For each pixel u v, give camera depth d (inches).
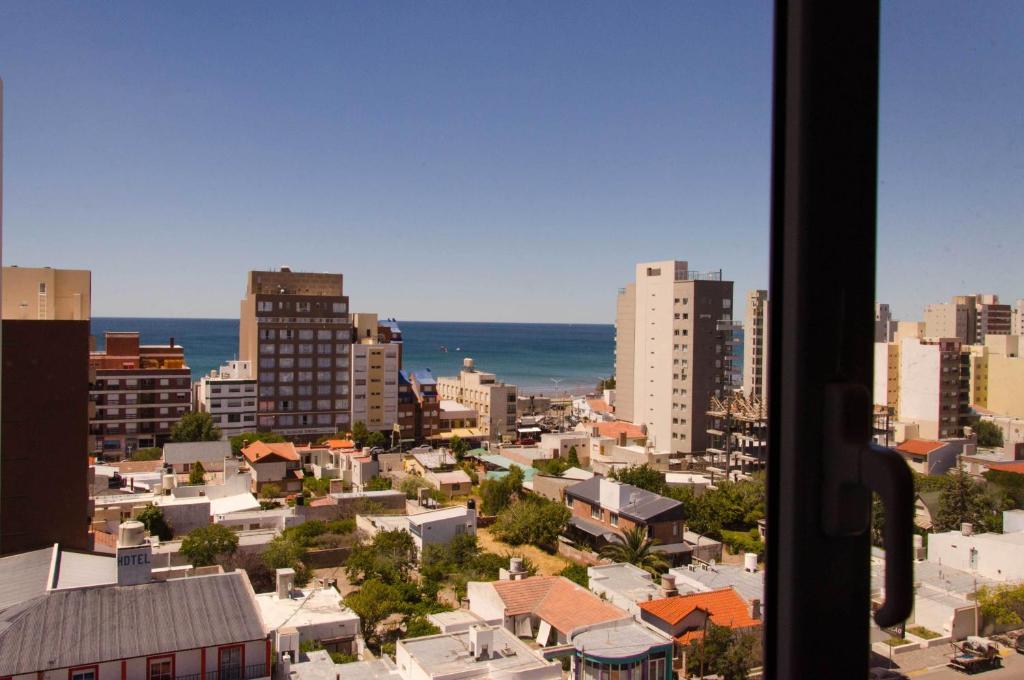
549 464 2086.6
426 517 1429.6
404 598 1079.0
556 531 1505.9
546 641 879.1
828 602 118.3
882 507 104.3
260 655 681.0
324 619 910.4
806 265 122.0
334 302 3036.4
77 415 1069.8
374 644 957.8
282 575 983.6
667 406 2699.3
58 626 654.5
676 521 1422.2
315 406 2994.6
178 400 2819.9
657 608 816.3
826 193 123.4
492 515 1732.3
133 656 636.7
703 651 709.9
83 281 1264.8
